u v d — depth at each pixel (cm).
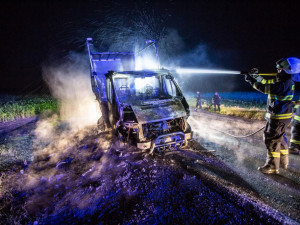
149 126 424
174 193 289
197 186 304
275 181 313
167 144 415
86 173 368
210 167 366
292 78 292
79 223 247
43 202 297
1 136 662
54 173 382
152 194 288
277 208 253
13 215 271
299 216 239
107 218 249
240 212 248
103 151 467
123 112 419
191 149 456
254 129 601
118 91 526
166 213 250
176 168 365
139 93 535
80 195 299
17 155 484
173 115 416
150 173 347
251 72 322
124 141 446
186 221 236
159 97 516
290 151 418
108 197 289
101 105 583
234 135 554
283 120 305
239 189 294
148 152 432
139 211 255
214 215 244
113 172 362
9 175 380
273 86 299
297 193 281
